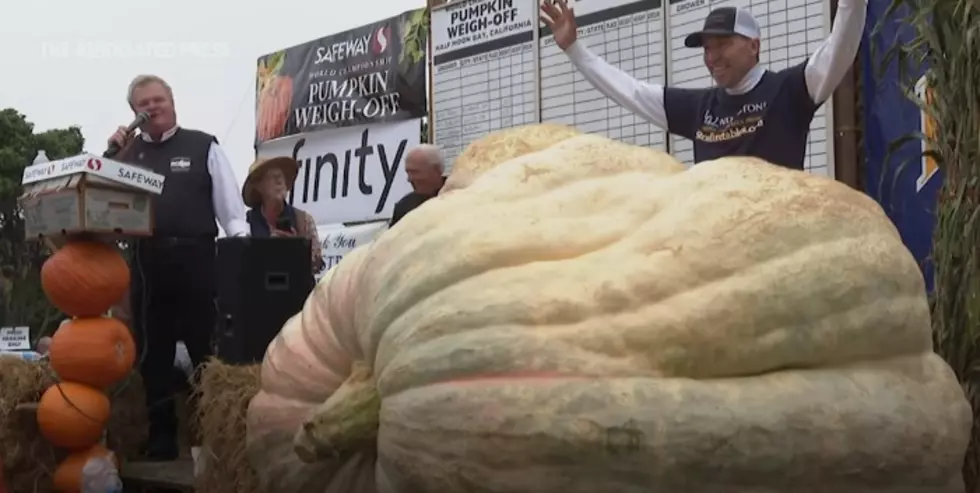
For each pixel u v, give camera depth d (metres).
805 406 2.07
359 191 8.53
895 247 2.31
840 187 2.38
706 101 4.16
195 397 4.60
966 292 3.03
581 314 2.14
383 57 8.25
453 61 7.54
